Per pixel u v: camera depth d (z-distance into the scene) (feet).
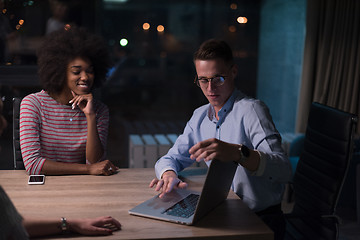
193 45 35.14
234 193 6.00
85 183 6.32
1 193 3.82
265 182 6.32
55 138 7.37
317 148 7.07
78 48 7.37
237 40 25.04
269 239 4.77
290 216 6.43
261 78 22.13
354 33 14.35
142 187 6.17
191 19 37.50
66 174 6.72
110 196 5.79
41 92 7.55
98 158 7.35
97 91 13.94
